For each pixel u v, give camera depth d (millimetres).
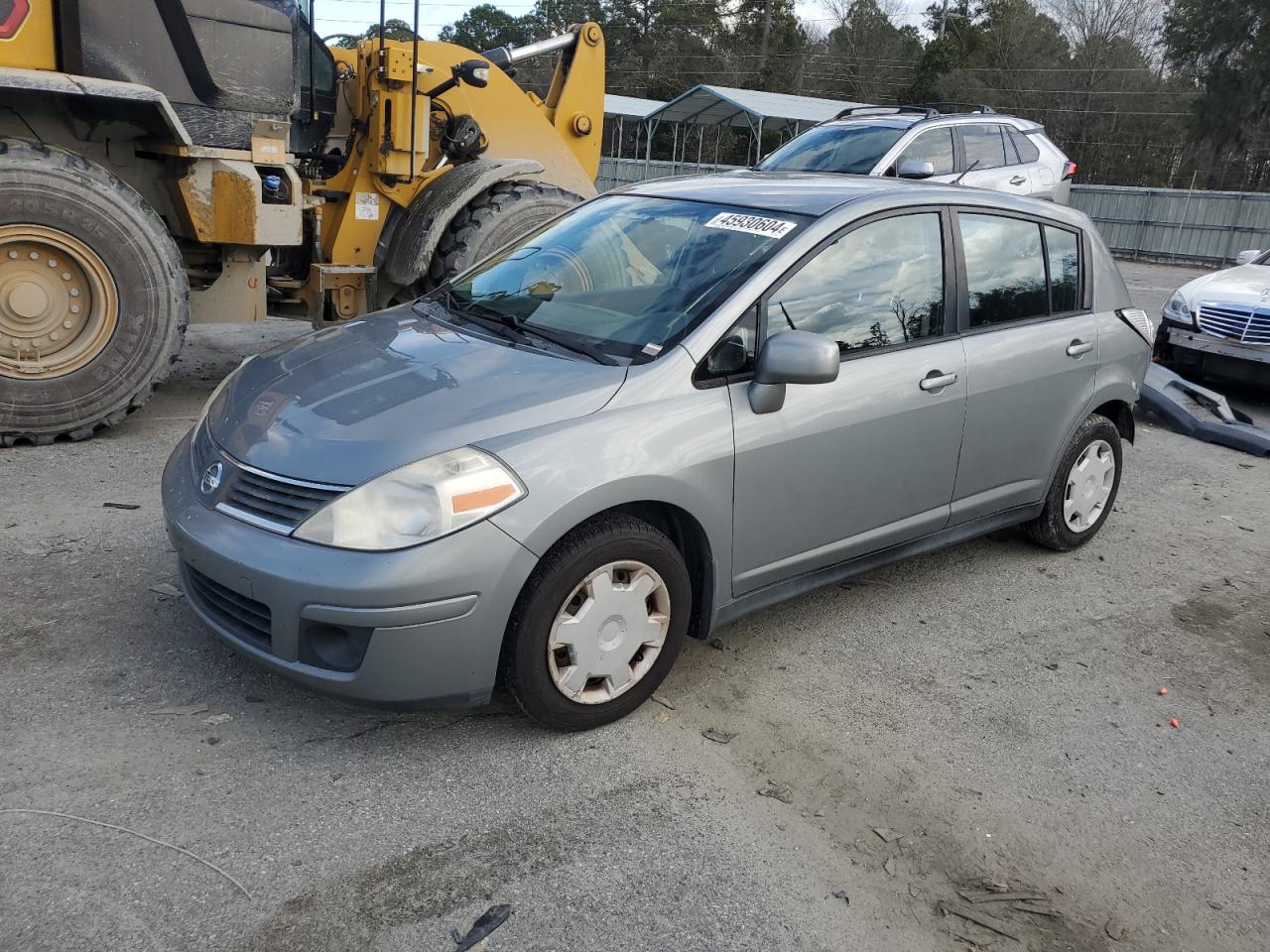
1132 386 4980
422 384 3135
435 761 2971
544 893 2480
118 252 5316
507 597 2803
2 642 3379
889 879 2662
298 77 6168
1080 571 4906
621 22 60938
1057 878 2729
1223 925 2613
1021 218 4438
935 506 4113
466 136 7410
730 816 2844
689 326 3330
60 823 2559
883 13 62156
